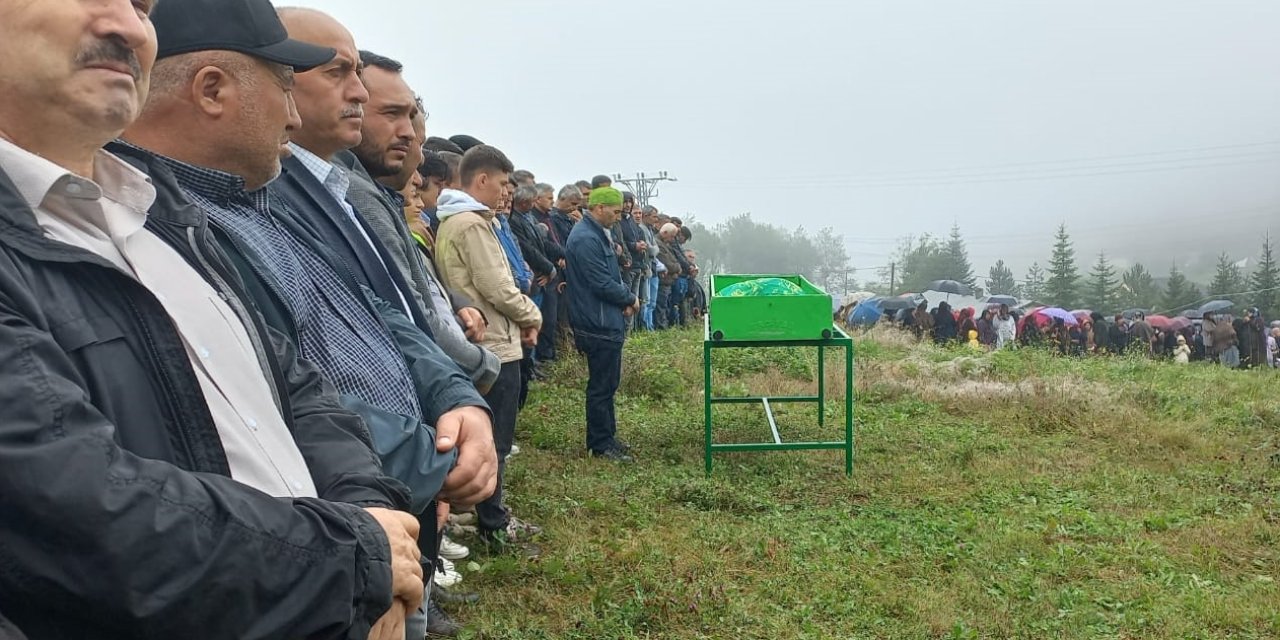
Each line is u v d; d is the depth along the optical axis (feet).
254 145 6.35
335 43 8.02
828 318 20.72
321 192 7.65
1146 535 17.95
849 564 15.66
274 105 6.36
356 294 7.12
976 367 37.14
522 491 18.43
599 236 21.24
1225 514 19.44
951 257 328.90
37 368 3.60
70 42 4.28
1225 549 17.29
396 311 7.58
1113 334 68.23
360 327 6.85
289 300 6.26
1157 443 25.39
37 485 3.41
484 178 16.20
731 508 18.52
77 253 4.14
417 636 6.50
